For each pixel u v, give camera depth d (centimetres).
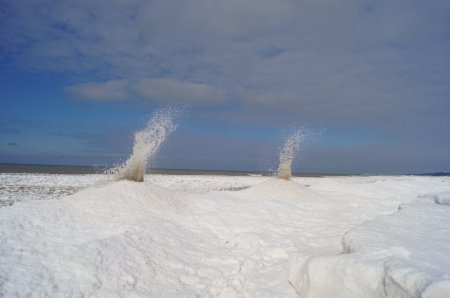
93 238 707
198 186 2628
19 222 724
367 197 1638
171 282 598
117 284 547
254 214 1024
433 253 470
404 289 370
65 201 895
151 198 1010
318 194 1456
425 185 2416
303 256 610
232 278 635
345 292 453
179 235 807
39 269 537
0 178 2494
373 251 486
